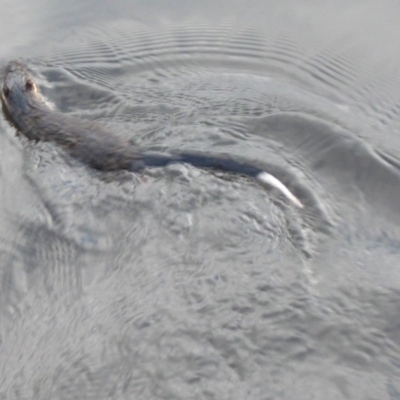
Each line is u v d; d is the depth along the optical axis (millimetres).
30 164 11586
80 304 8969
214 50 14617
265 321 8289
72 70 14219
